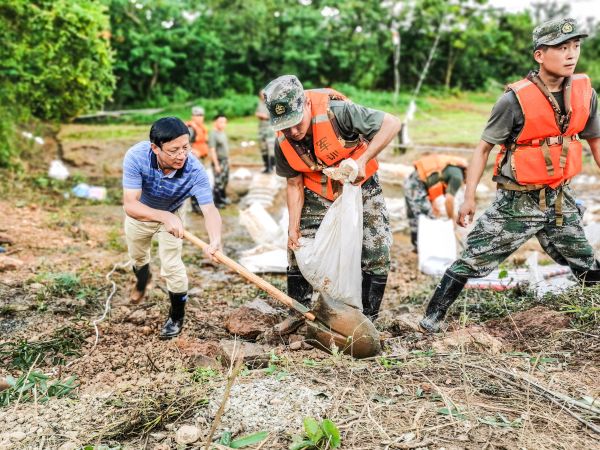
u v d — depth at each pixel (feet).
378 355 12.89
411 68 100.78
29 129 48.32
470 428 9.83
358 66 95.61
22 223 27.73
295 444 9.47
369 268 14.82
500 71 110.93
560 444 9.36
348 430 9.93
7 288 18.52
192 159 13.78
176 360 13.58
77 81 40.37
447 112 83.30
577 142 13.33
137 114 73.82
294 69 91.25
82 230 27.50
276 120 12.69
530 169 13.19
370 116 13.10
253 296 18.94
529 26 110.52
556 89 13.01
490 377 11.57
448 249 22.88
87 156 47.91
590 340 12.92
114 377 13.03
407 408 10.53
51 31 37.76
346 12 93.66
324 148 13.26
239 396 11.03
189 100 83.97
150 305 17.48
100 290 18.90
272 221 24.26
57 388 12.40
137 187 13.32
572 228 13.91
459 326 14.70
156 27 79.82
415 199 25.94
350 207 13.28
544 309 14.84
